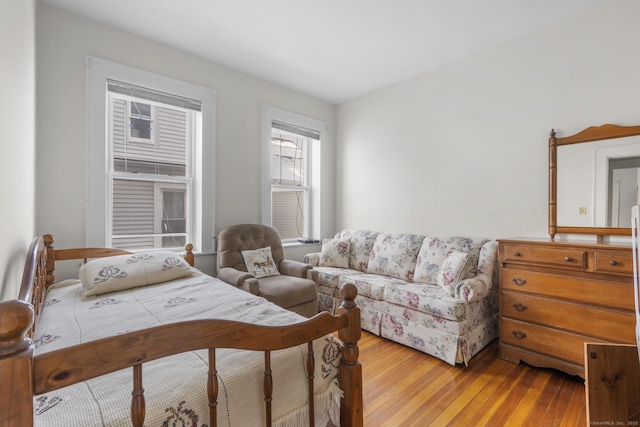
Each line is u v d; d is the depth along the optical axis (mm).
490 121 2684
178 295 1679
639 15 1973
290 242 3809
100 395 760
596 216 2119
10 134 1127
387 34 2473
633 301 1653
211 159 2906
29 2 1613
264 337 865
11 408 509
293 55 2812
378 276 2975
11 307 515
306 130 3773
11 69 1145
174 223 2844
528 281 2059
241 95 3139
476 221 2783
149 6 2129
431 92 3104
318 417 1061
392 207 3463
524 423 1518
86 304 1542
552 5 2115
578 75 2213
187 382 816
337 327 1074
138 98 2502
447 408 1644
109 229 2469
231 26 2369
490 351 2322
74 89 2191
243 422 860
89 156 2252
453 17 2244
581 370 1824
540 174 2406
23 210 1447
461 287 2168
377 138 3617
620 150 2039
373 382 1899
